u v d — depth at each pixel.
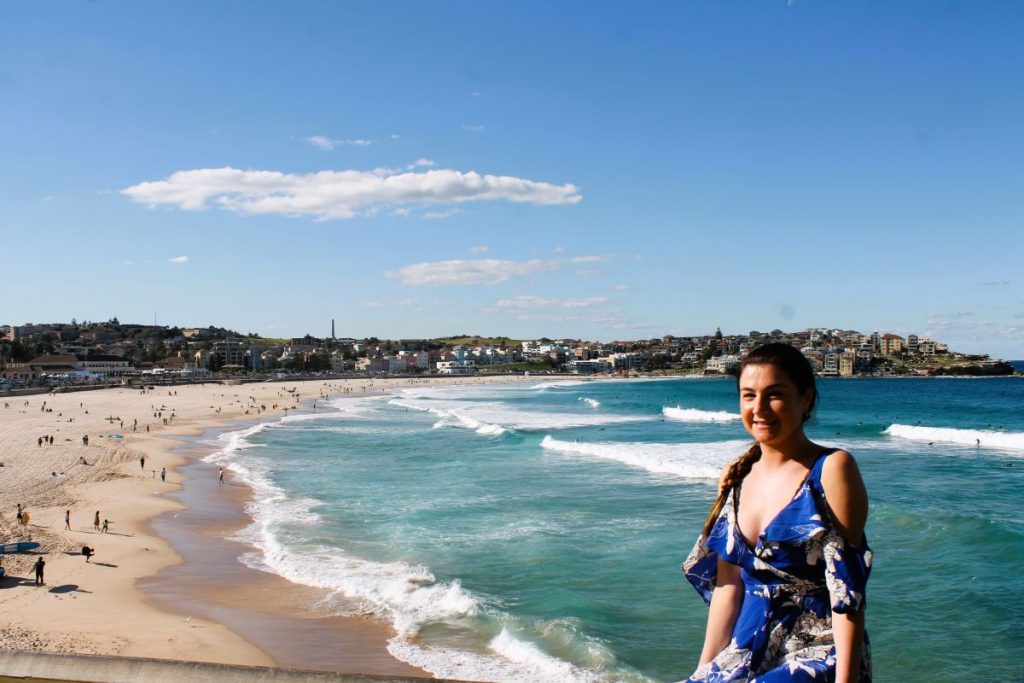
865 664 2.51
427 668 16.95
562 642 17.91
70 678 3.67
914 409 99.31
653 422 81.62
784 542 2.61
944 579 21.42
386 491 37.66
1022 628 17.80
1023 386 179.62
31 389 132.88
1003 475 40.56
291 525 30.38
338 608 20.94
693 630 18.39
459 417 85.94
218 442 63.03
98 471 45.22
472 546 26.31
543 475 41.50
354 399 140.88
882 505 30.28
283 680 3.51
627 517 30.14
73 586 23.16
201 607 21.28
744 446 54.66
